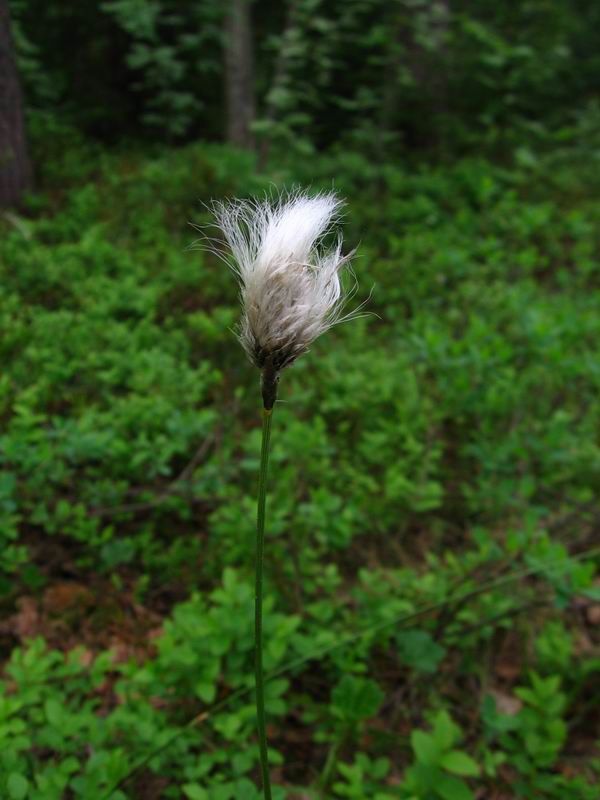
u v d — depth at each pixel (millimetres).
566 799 216
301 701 244
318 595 289
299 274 117
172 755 208
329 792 223
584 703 270
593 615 310
